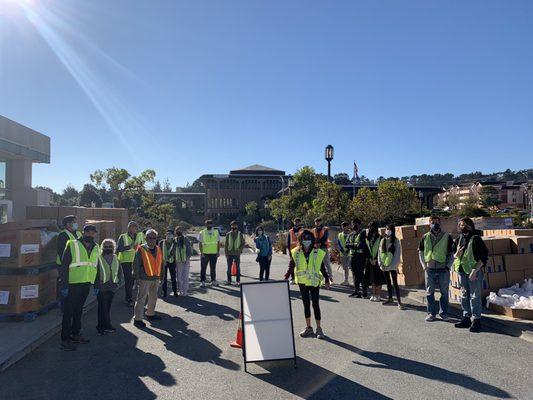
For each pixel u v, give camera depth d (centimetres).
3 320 881
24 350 702
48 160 1720
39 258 903
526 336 752
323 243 1309
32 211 1314
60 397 539
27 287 880
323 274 802
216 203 8181
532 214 4116
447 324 875
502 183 8350
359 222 1216
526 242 1010
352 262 1208
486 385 556
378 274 1134
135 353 716
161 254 946
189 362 668
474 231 836
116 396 540
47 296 945
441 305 926
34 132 1591
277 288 660
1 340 745
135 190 2972
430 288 913
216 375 611
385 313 985
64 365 657
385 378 586
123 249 1116
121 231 1747
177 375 612
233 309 1062
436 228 916
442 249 905
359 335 800
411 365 634
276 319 649
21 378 604
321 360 666
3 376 612
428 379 579
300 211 3478
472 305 821
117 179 2867
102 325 837
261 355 635
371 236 1143
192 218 8706
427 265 916
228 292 1320
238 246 1482
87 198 7062
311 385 568
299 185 4003
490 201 6931
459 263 844
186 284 1270
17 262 873
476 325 812
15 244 875
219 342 777
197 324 912
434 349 707
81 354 712
